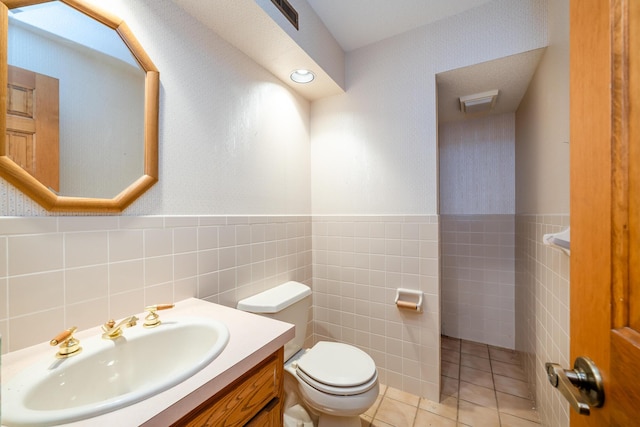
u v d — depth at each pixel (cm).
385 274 180
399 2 150
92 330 86
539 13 140
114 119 94
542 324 146
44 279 78
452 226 251
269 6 122
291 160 185
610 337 40
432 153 167
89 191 88
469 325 245
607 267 41
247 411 75
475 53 155
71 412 50
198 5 115
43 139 79
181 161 116
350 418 124
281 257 172
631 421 35
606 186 41
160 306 94
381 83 182
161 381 59
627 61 38
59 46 82
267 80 164
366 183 187
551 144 131
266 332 86
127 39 97
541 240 148
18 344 73
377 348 182
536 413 155
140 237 101
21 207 75
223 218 133
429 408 160
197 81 123
